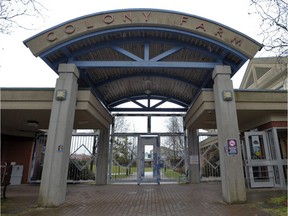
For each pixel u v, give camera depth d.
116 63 7.77
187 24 7.47
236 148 6.87
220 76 7.54
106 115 11.37
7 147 13.05
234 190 6.53
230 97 7.27
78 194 8.52
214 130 15.02
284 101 8.55
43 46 7.24
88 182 12.36
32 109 8.18
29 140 13.85
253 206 5.96
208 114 8.84
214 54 8.03
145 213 5.56
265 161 9.38
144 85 11.64
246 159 9.77
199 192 8.66
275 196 7.20
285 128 9.22
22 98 8.16
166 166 12.69
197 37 7.51
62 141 6.78
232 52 7.50
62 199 6.64
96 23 7.36
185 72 9.74
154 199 7.34
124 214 5.49
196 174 11.99
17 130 13.22
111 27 7.39
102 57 8.95
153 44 8.48
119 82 10.89
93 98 8.62
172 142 13.12
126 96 12.66
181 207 6.13
